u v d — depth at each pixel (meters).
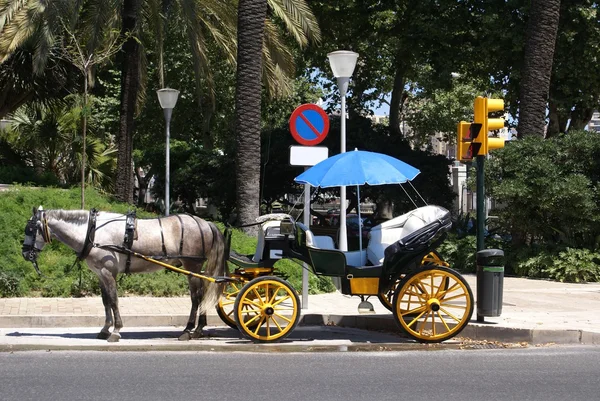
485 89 31.83
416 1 29.67
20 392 7.83
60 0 19.55
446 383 8.44
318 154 13.16
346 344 11.09
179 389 8.02
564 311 13.40
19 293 14.25
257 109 19.17
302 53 35.06
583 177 18.72
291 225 11.30
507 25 26.23
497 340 11.31
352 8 31.86
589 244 19.58
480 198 12.19
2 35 19.92
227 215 31.98
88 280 14.57
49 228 10.81
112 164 27.38
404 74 34.09
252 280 11.01
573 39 25.94
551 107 27.45
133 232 10.98
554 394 7.99
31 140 26.28
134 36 21.16
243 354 10.22
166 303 13.88
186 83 37.31
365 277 11.34
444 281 11.31
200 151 32.62
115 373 8.80
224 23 23.34
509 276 19.72
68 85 25.80
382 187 29.94
